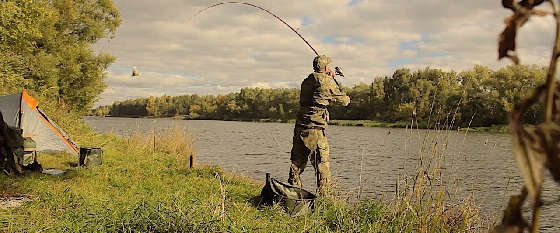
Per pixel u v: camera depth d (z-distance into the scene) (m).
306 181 15.19
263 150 30.86
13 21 22.31
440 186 6.27
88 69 33.56
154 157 16.70
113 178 11.39
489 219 6.77
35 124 16.02
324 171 9.28
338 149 30.42
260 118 99.25
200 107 109.38
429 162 6.29
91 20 34.50
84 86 33.53
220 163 22.17
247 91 101.44
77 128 27.81
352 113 61.03
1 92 24.23
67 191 8.95
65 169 13.20
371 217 6.96
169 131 20.75
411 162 22.14
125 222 5.89
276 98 93.75
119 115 134.38
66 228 5.96
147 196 8.09
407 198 6.53
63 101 31.67
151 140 20.20
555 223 10.15
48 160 14.75
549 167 0.63
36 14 23.19
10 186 9.35
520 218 0.70
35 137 15.98
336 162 22.16
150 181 11.16
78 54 32.47
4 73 24.36
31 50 25.89
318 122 9.32
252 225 6.50
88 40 34.72
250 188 10.98
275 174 18.66
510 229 0.70
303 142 9.40
